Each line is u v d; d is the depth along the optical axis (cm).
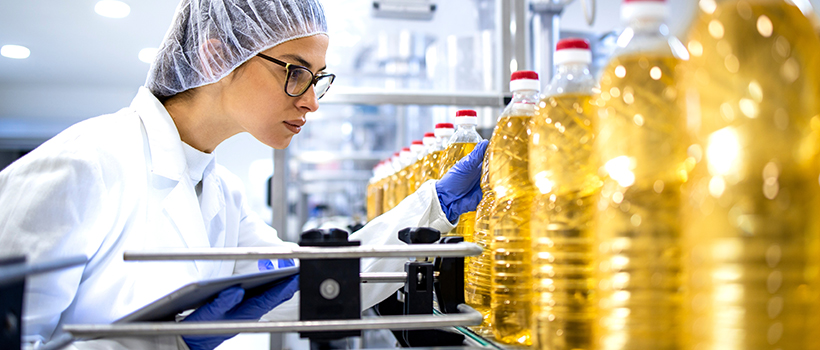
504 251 78
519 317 75
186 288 60
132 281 99
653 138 54
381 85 276
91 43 361
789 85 40
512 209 79
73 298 97
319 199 578
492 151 86
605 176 56
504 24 198
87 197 96
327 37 124
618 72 57
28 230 89
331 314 63
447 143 134
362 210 520
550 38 198
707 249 42
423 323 62
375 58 268
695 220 44
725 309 40
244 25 113
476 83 210
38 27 331
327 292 63
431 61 227
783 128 40
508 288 76
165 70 122
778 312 39
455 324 63
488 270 90
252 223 157
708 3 44
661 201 53
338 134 527
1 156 487
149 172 113
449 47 214
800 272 39
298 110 120
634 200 53
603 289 54
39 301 88
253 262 139
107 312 97
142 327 58
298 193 504
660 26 57
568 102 68
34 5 297
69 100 483
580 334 62
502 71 199
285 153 258
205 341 90
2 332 51
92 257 102
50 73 436
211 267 120
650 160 54
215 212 131
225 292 72
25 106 477
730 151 41
